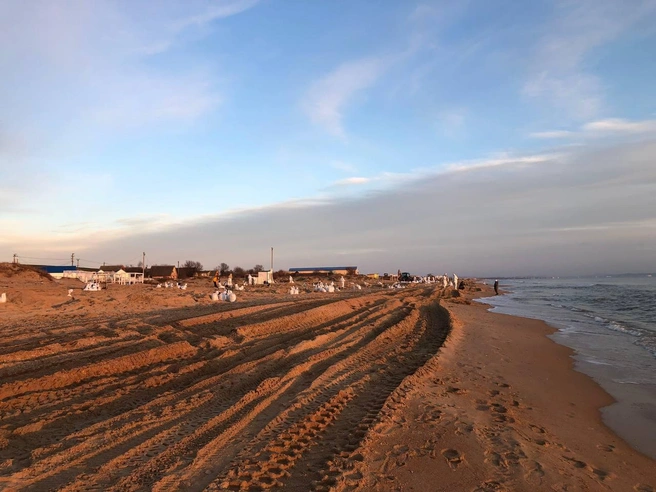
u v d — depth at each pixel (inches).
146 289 1215.6
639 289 2117.4
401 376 340.2
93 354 346.0
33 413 232.7
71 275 2080.5
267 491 160.6
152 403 250.2
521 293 2042.3
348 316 704.4
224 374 312.8
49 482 161.6
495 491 170.1
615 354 519.8
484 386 335.9
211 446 195.5
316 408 253.0
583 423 278.2
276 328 525.0
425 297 1255.5
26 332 422.9
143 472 170.9
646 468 216.2
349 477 173.2
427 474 181.0
